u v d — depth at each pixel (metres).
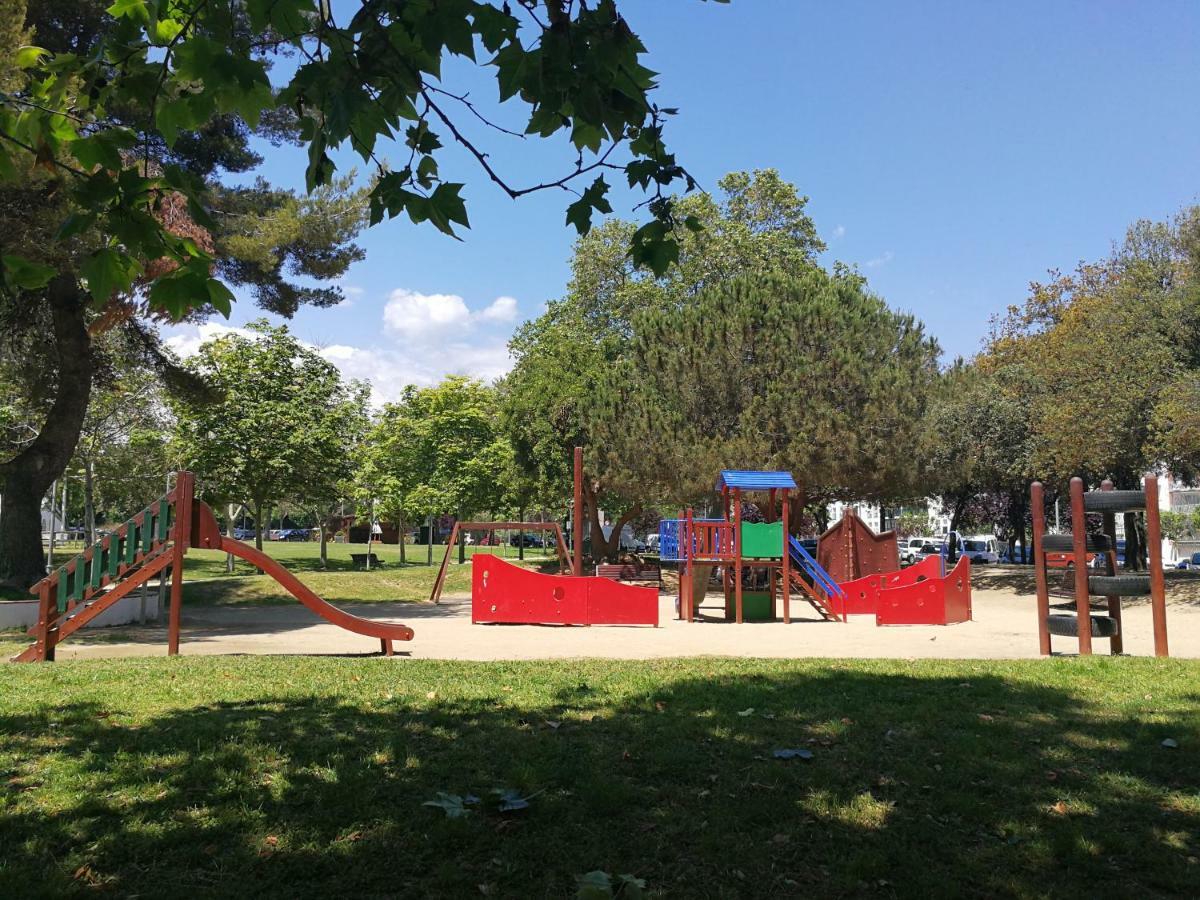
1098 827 4.07
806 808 4.25
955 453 27.08
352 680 7.57
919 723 5.88
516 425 33.09
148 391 30.78
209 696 6.70
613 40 2.98
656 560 35.56
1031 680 7.70
